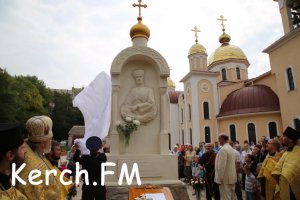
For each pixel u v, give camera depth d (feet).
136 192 14.66
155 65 27.58
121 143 25.53
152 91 27.30
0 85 109.50
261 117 86.74
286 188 14.39
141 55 27.09
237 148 43.42
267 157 19.39
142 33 29.84
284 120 69.92
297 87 65.00
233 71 122.72
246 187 23.65
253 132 88.48
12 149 6.49
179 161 51.26
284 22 71.20
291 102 67.21
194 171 40.60
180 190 22.85
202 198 32.42
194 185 23.49
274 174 15.28
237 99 97.71
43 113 154.30
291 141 15.30
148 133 26.21
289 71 69.15
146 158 24.38
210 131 105.40
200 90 110.11
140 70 27.48
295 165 14.38
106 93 23.65
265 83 96.58
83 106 23.22
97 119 22.90
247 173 23.72
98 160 17.04
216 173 22.70
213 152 26.58
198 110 107.45
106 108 23.30
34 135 9.20
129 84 27.66
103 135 22.63
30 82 155.53
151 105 26.45
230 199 22.34
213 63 127.75
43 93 175.73
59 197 8.66
